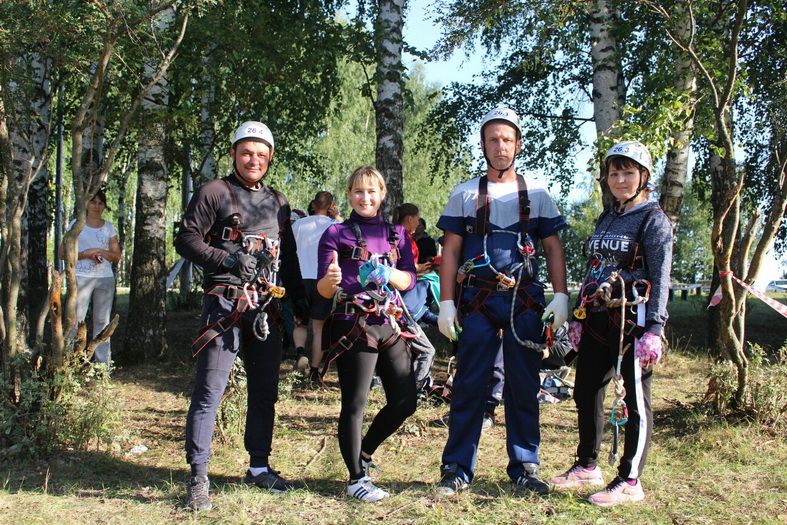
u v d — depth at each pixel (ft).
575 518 11.89
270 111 38.19
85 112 15.38
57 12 16.78
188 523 11.66
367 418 18.89
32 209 40.22
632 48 32.63
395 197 29.43
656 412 19.26
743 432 16.48
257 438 13.53
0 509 12.22
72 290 15.64
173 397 22.12
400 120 29.91
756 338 38.60
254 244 13.26
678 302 71.05
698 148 39.70
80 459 14.98
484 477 14.14
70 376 15.48
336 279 12.67
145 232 28.17
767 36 27.50
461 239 13.69
